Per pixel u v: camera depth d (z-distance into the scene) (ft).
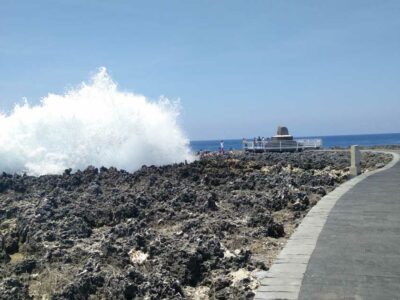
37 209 32.42
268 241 27.37
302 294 16.26
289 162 68.95
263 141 129.59
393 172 57.93
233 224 29.68
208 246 24.31
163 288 19.92
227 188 43.09
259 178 47.32
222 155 94.99
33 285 21.34
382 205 32.96
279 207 35.29
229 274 21.93
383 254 20.84
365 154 104.47
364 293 16.35
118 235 27.94
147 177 48.11
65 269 22.77
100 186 45.06
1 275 22.70
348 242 22.84
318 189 41.42
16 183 46.09
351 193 38.81
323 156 91.71
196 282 21.94
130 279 20.48
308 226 26.37
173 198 37.22
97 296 19.84
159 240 25.55
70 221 30.12
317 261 19.84
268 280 17.70
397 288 16.79
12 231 29.25
